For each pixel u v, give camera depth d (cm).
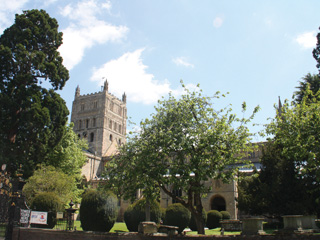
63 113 3912
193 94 1947
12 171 3256
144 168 1723
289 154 2406
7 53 3622
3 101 3378
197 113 1889
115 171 1994
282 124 2366
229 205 4941
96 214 2630
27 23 3984
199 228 1881
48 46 4156
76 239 1841
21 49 3734
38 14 4122
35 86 3766
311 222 2472
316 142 2138
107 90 9862
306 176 3053
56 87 4081
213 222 4028
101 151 9006
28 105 3538
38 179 3562
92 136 9425
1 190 1551
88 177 7900
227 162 1750
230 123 1842
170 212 3312
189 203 1909
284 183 3162
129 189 1892
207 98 1938
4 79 3691
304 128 2212
